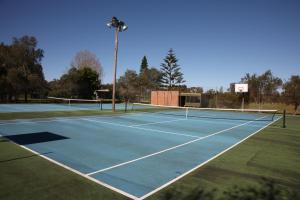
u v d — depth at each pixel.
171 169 5.97
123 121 15.60
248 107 33.66
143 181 5.11
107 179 5.14
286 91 30.81
